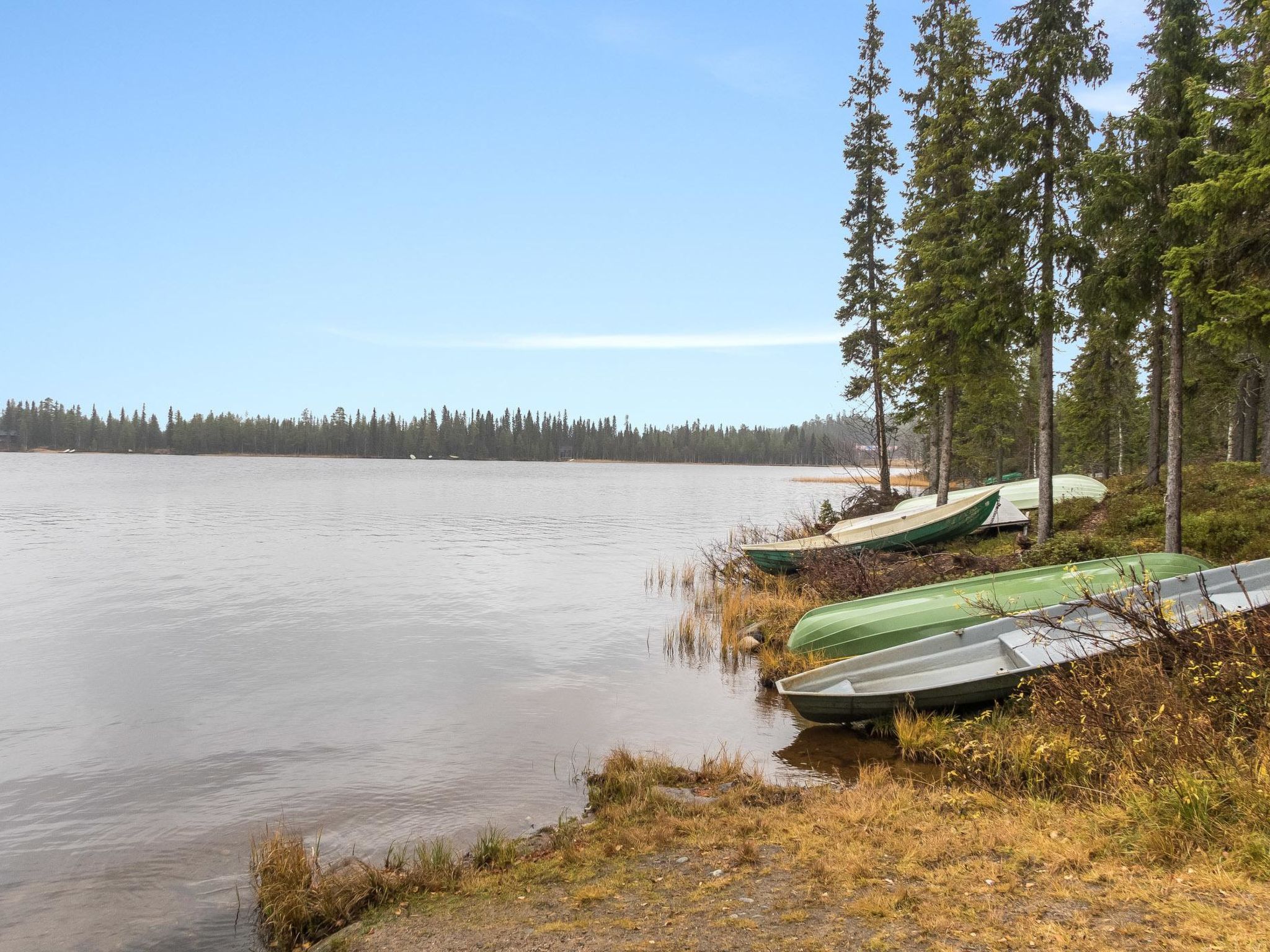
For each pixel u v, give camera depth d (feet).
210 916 19.24
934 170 77.92
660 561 94.07
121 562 90.22
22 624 57.41
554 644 51.06
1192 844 15.85
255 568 86.02
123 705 38.14
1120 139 52.95
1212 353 76.79
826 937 14.46
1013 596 38.75
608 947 15.08
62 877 21.36
